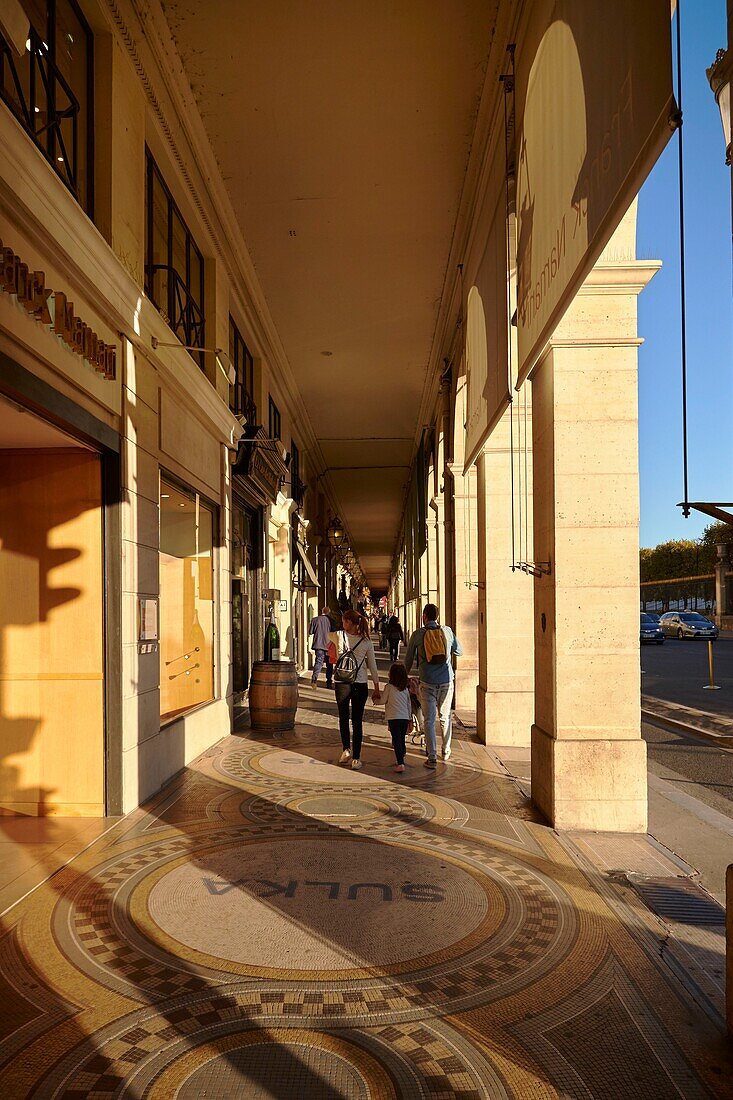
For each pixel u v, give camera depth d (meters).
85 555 6.20
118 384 6.23
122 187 6.32
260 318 13.16
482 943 3.80
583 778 5.82
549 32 5.01
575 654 5.95
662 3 2.88
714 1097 2.63
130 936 3.85
